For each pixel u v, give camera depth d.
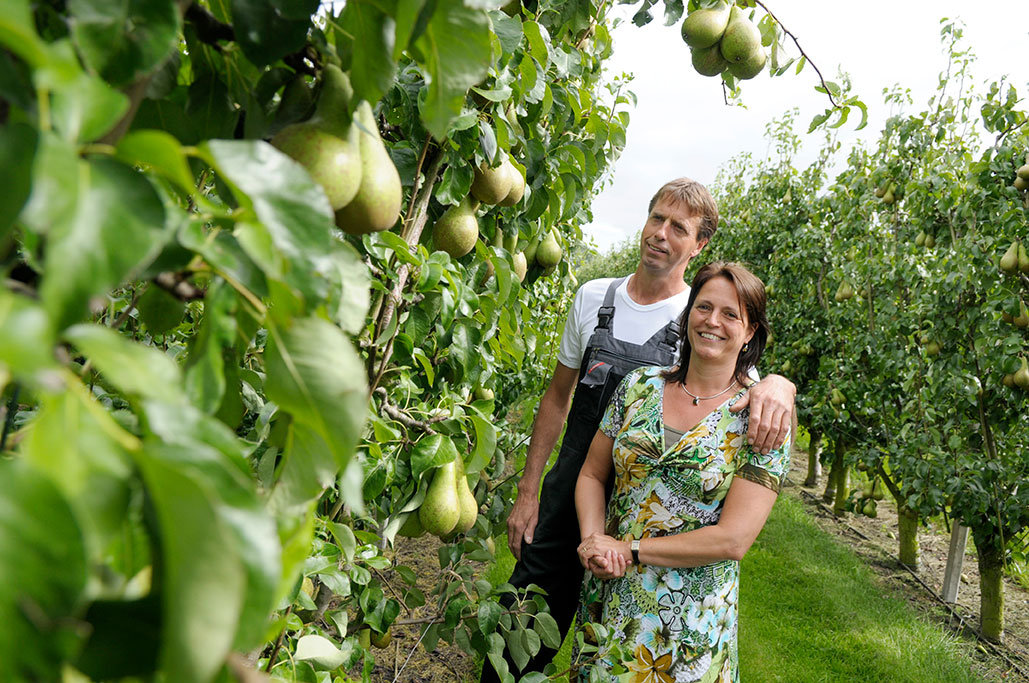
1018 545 4.78
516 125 1.77
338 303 0.69
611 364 2.61
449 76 0.70
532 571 2.64
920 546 6.77
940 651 4.39
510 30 1.34
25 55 0.36
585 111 2.79
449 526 1.90
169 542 0.36
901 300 6.15
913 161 6.08
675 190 2.65
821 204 7.66
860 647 4.30
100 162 0.41
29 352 0.34
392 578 4.20
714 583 2.06
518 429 4.76
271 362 0.57
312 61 0.82
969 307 5.11
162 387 0.42
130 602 0.40
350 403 0.57
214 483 0.39
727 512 2.05
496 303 1.95
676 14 2.18
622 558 2.06
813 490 8.41
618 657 2.04
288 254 0.52
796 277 8.27
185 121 0.81
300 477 0.65
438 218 1.85
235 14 0.70
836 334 7.43
